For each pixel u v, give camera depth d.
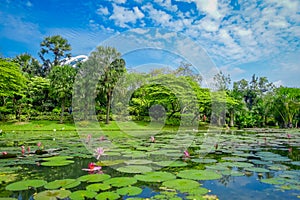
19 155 5.48
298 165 4.40
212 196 2.72
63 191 2.82
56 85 18.08
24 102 20.98
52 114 20.89
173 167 4.23
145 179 3.37
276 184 3.21
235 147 7.09
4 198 2.61
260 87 41.66
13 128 16.86
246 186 3.13
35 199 2.55
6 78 15.73
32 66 30.34
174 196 2.66
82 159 4.98
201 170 3.97
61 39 33.91
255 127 25.02
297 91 27.97
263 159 5.02
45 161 4.76
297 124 27.06
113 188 2.94
